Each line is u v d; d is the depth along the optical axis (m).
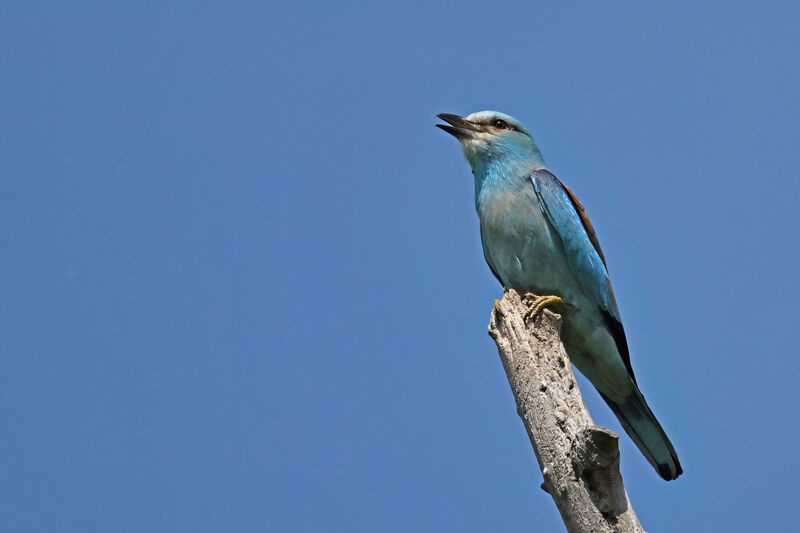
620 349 12.20
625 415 12.14
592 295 11.77
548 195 11.91
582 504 7.30
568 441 7.85
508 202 12.09
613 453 7.12
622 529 7.16
